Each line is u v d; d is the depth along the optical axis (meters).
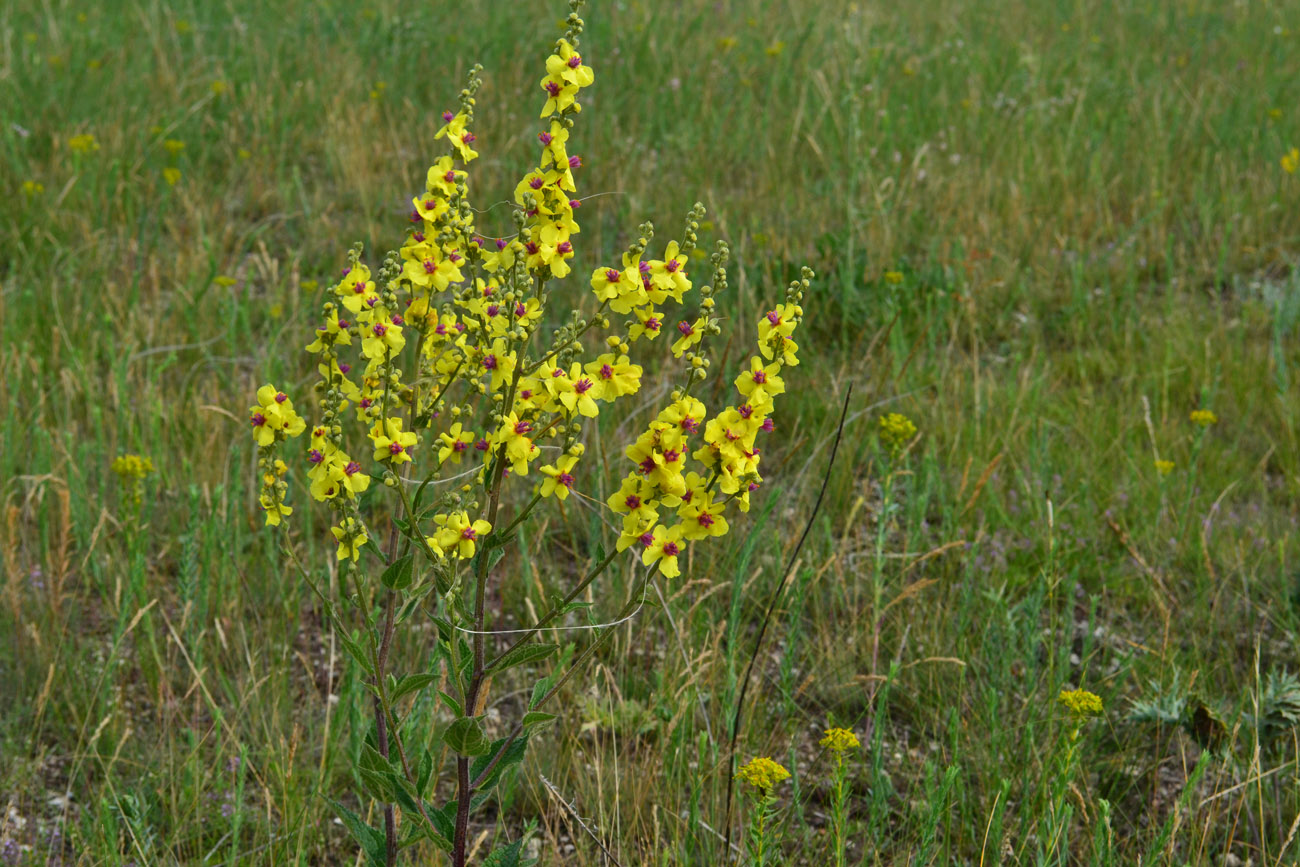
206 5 9.37
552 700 3.27
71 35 8.52
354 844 2.93
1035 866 2.61
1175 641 3.58
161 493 4.13
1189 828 2.96
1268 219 6.67
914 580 3.90
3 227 5.94
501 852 2.28
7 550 3.49
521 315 1.98
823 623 3.58
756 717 3.24
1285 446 4.69
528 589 3.45
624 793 2.95
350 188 6.71
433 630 3.46
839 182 6.48
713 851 2.80
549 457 4.11
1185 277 6.27
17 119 7.15
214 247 5.82
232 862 2.60
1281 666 3.56
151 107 7.43
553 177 1.97
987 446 4.51
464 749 2.07
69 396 4.36
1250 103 8.31
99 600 3.71
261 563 3.77
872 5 10.90
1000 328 5.60
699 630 3.43
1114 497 4.28
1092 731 3.24
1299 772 3.01
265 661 3.41
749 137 7.54
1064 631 3.35
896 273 5.48
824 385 4.97
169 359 4.57
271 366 4.57
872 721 3.27
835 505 4.25
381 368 2.02
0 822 2.89
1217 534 4.07
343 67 8.22
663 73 8.49
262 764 3.08
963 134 7.76
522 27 9.25
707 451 1.89
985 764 3.11
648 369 5.04
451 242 2.03
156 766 3.05
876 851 2.70
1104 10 11.12
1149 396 5.04
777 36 9.58
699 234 6.01
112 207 6.23
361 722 2.84
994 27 10.53
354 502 2.03
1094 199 6.86
